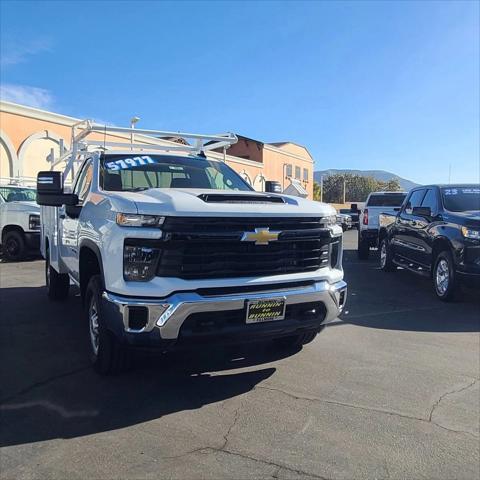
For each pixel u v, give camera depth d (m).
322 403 3.94
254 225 3.89
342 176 107.38
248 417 3.67
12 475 2.89
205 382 4.34
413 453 3.20
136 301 3.64
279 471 2.96
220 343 3.86
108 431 3.44
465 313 7.14
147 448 3.21
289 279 4.04
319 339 5.71
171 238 3.63
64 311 6.99
